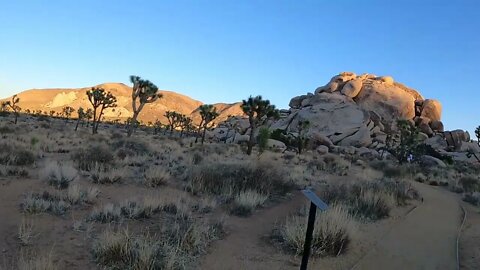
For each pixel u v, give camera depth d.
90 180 14.54
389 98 116.75
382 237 10.17
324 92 125.81
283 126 108.44
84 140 36.34
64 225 8.99
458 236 11.22
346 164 34.69
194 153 28.14
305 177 20.41
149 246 7.32
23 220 8.75
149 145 29.00
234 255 8.05
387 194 15.05
